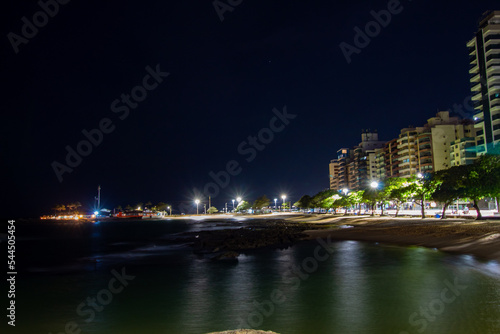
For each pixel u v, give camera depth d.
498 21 119.19
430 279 24.27
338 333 15.46
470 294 20.20
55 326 17.70
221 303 20.78
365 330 15.66
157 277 29.17
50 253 48.69
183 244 56.00
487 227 43.25
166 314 19.06
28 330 17.22
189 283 26.48
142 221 167.00
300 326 16.47
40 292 24.83
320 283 24.64
